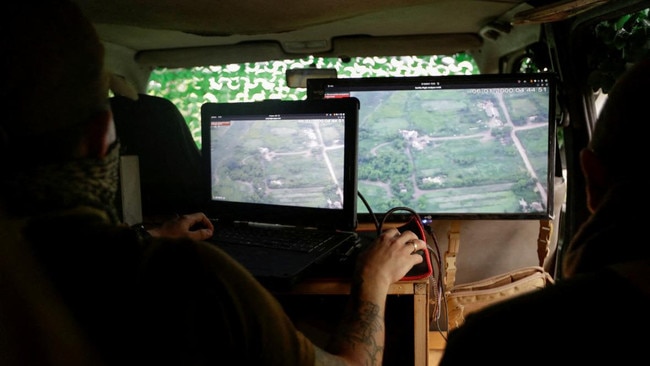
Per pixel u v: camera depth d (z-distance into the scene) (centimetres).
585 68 178
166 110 172
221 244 131
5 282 48
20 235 50
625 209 52
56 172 52
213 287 59
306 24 223
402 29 276
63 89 52
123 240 56
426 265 119
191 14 201
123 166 136
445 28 274
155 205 176
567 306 47
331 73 259
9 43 48
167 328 56
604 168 55
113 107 172
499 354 48
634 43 163
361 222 156
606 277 48
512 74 151
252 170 150
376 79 155
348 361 83
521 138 152
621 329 45
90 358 52
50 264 52
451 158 154
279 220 146
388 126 155
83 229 54
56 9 51
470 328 51
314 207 142
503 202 153
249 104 150
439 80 153
